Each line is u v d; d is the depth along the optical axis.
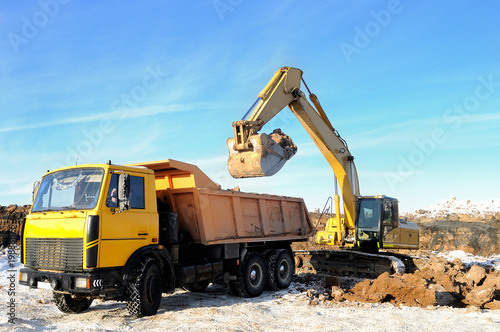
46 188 8.24
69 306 8.48
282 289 11.93
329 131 14.59
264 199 11.80
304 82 14.27
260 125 11.35
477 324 7.48
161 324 7.46
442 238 25.97
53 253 7.60
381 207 14.76
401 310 8.82
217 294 11.04
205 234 9.45
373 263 14.09
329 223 15.77
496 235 24.62
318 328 7.19
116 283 7.62
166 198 9.82
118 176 7.88
